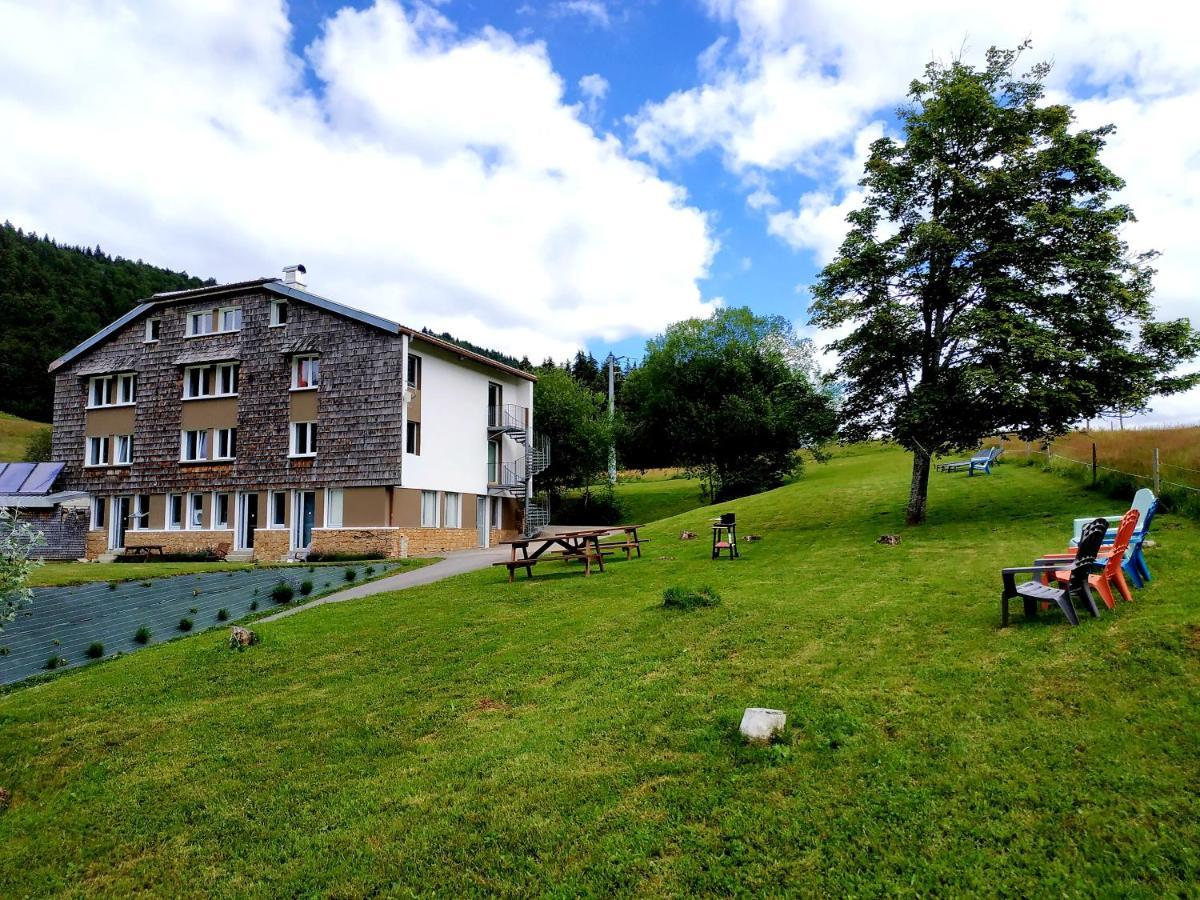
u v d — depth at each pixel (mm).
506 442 34969
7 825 6090
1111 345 16375
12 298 74688
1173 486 14977
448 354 30328
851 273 18641
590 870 4320
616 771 5473
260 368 29219
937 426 17375
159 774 6664
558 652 8906
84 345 32656
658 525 26125
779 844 4305
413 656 9555
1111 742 4852
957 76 18297
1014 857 3908
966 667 6484
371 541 26406
